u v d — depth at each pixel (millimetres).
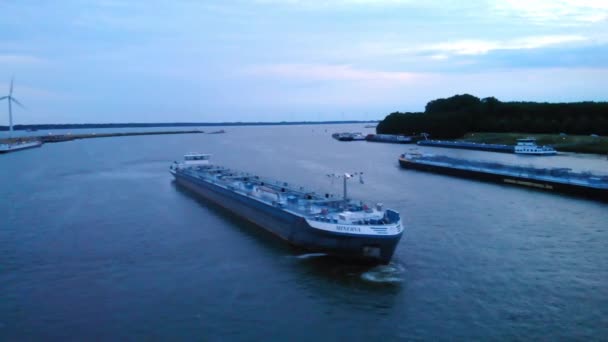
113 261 49625
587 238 56531
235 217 70812
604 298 39438
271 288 42062
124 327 35188
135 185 103188
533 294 40312
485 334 33750
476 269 46125
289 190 72000
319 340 33250
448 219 66062
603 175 90188
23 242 56562
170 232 61438
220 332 34344
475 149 192000
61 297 40594
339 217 50281
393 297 39938
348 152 188375
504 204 77250
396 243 46594
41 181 108750
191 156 118125
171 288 42312
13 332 34656
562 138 188875
